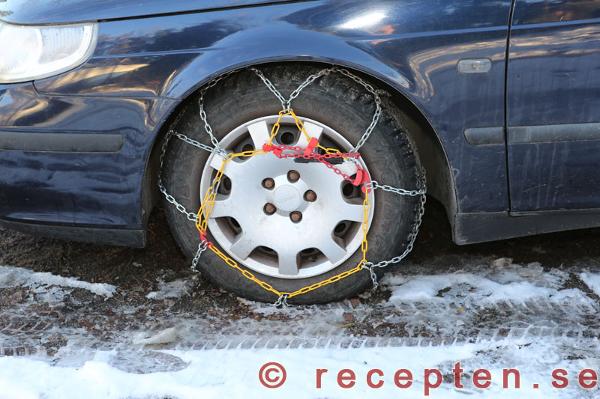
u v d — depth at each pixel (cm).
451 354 251
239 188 262
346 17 239
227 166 260
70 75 248
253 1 240
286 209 262
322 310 277
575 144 249
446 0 238
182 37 243
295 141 260
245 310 278
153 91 246
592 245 319
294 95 249
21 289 294
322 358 250
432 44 239
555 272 300
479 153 251
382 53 240
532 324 266
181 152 261
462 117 246
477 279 296
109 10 246
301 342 259
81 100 250
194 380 239
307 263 274
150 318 275
